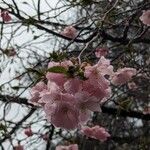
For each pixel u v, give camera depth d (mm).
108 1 4891
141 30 5277
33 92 2217
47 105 2039
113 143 8227
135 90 6902
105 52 5566
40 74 2309
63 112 2045
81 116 2070
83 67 2102
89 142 7422
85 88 2047
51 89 2025
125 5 5113
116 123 7559
